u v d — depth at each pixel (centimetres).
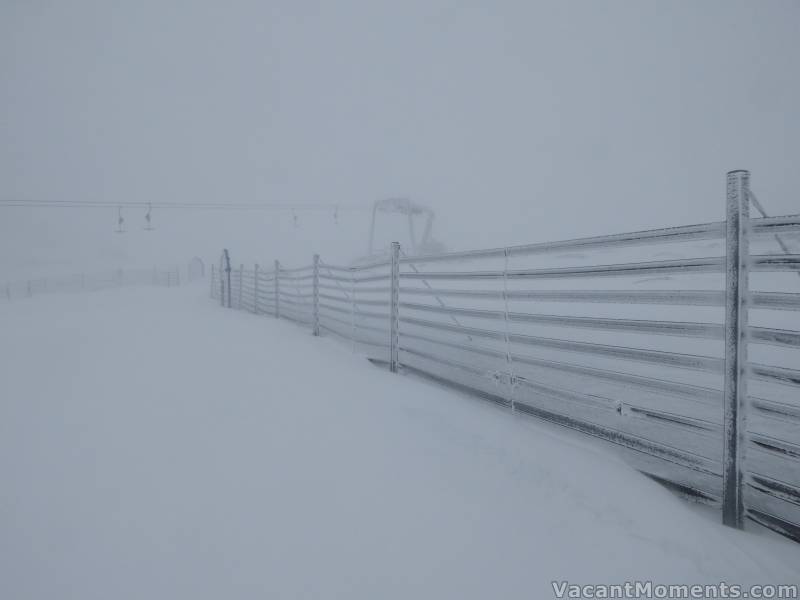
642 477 271
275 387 453
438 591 173
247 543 202
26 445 318
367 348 693
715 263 237
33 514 229
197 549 198
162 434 334
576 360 572
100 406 404
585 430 316
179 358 604
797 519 228
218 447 308
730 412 227
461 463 281
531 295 353
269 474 268
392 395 422
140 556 194
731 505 229
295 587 174
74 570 186
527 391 424
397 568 185
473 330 419
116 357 621
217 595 170
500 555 195
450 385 467
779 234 210
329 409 383
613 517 225
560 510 231
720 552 201
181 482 260
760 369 218
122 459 293
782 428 328
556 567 189
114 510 232
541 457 288
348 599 167
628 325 282
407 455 293
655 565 192
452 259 455
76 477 269
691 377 477
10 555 196
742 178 220
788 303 204
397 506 233
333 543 201
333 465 279
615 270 288
